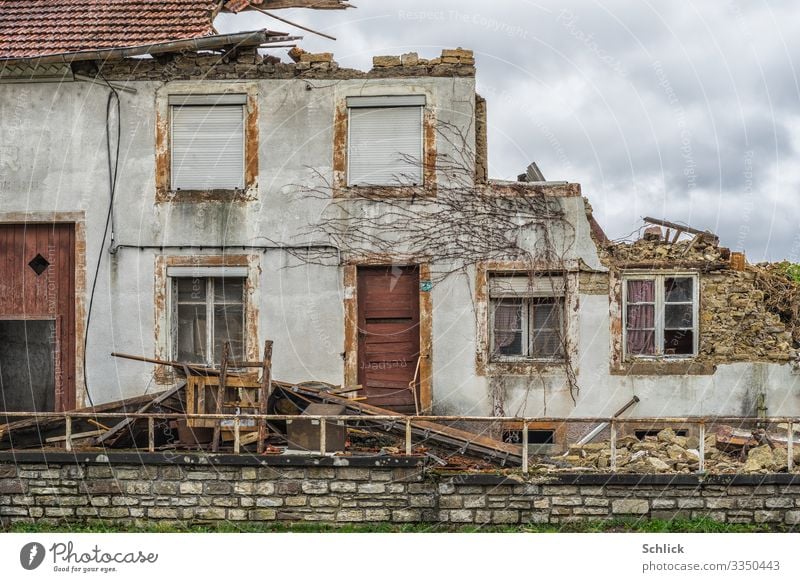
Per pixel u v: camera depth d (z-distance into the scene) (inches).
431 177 675.4
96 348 681.6
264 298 677.9
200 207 682.2
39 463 548.4
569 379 667.4
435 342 672.4
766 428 659.4
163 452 547.2
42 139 690.8
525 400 668.7
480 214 674.2
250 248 679.7
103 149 688.4
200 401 580.1
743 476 525.3
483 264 673.6
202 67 687.1
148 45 666.2
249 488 537.0
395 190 676.7
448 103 677.3
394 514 530.9
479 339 670.5
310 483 535.2
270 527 533.3
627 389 669.3
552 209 675.4
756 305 676.1
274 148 683.4
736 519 525.7
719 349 671.8
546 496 529.7
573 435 665.6
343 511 533.3
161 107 685.9
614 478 527.2
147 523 540.1
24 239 695.1
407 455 534.0
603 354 671.1
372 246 676.7
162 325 679.7
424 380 669.9
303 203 679.7
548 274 674.8
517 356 677.3
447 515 530.0
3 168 691.4
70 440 564.1
